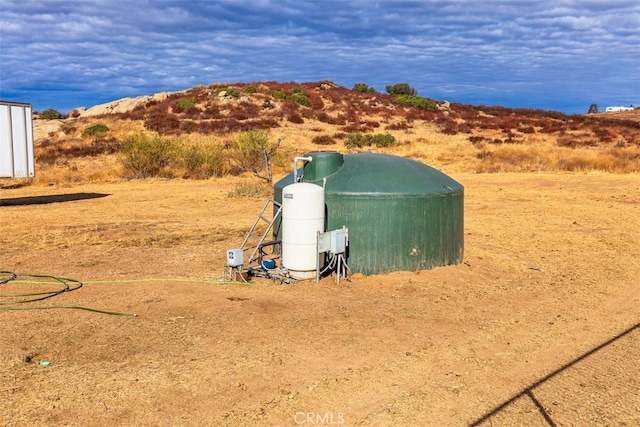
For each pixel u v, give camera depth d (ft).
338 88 199.82
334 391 17.49
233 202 58.34
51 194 65.82
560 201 59.36
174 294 27.12
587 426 15.56
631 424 15.66
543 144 126.72
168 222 46.65
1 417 15.92
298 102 165.37
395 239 29.66
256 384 17.92
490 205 56.85
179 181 78.59
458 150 115.24
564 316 24.61
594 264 33.63
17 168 58.29
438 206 30.35
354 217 29.55
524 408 16.52
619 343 21.58
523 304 26.13
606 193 65.26
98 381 18.06
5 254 35.45
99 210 53.26
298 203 28.35
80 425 15.57
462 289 28.09
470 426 15.56
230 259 29.22
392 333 22.18
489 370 19.11
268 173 68.54
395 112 170.71
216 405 16.63
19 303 25.85
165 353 20.25
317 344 21.04
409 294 27.14
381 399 17.04
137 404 16.66
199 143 97.40
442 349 20.76
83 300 26.32
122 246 37.73
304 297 26.50
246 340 21.43
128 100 179.42
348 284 28.55
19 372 18.70
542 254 36.01
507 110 195.93
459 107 194.39
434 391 17.54
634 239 40.50
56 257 34.71
